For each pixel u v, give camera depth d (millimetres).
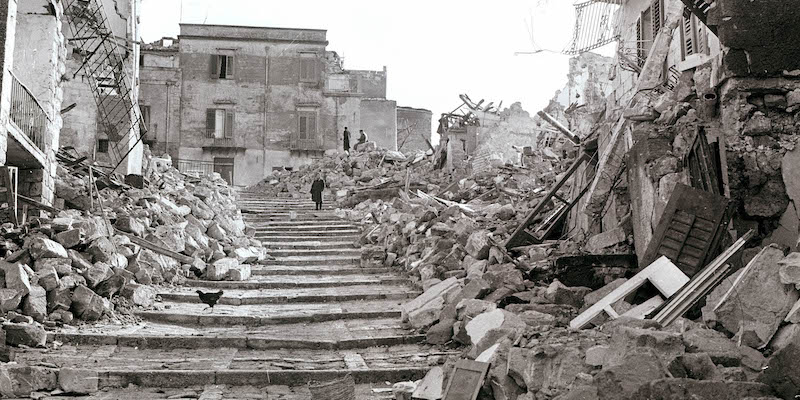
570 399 6254
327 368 10000
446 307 11664
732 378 6070
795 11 10594
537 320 9727
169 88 42406
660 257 9414
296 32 44000
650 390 5914
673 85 13352
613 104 20719
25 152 14164
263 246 19281
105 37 22734
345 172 34219
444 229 16500
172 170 28531
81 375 8797
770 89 10547
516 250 14086
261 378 9445
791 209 10195
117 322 11594
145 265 14328
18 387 8414
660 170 10961
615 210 12797
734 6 10664
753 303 7289
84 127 23656
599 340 7191
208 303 13008
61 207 16109
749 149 10508
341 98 44031
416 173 31109
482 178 24859
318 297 14219
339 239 20531
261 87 43375
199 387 9219
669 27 14688
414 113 54656
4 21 13047
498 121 35344
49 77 15836
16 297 10289
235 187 36156
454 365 8016
